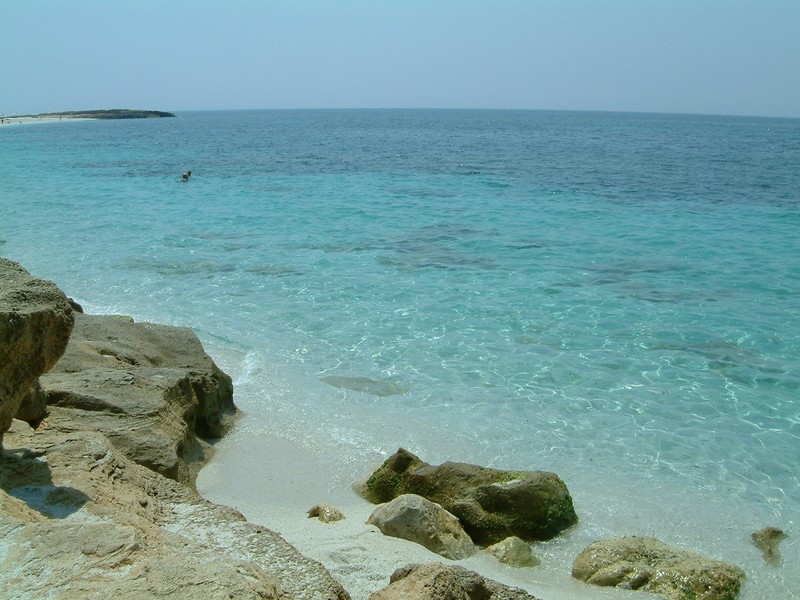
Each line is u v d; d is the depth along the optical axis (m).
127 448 8.48
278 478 9.80
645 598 7.36
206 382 11.12
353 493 9.50
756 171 48.47
